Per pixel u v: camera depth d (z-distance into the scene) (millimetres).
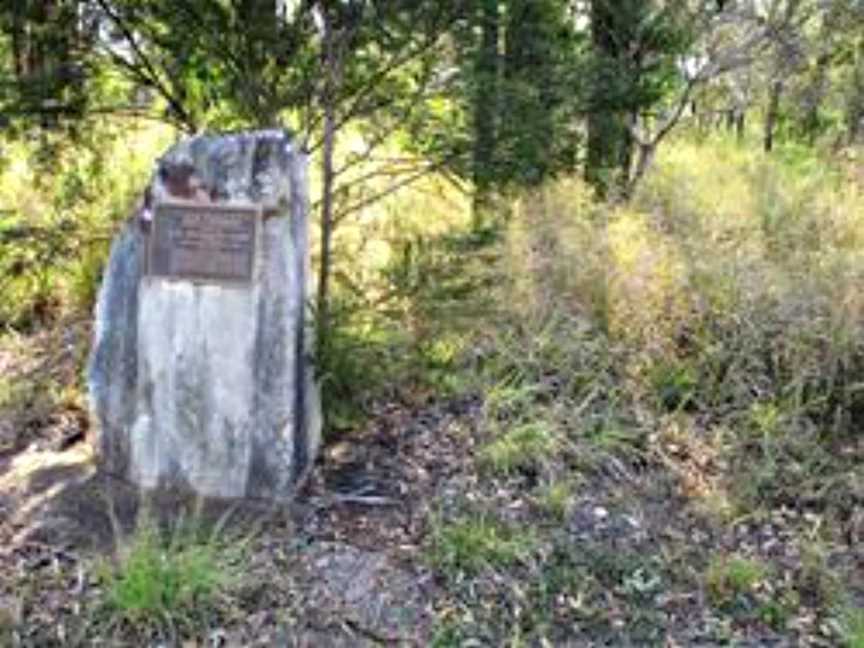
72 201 5309
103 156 5543
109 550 3643
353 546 3766
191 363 3953
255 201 3863
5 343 5410
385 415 4637
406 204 5887
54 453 4316
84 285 5578
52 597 3412
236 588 3451
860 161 8398
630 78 5586
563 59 5160
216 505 3953
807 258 5617
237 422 3963
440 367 4789
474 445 4398
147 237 3938
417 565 3672
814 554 3834
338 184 5641
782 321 4953
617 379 4812
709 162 8766
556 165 5496
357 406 4516
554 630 3432
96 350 4078
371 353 4484
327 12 4621
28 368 5105
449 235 5090
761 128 12078
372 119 5039
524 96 4855
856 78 10016
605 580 3672
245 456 3982
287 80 4809
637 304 5055
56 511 3854
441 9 4566
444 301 4680
